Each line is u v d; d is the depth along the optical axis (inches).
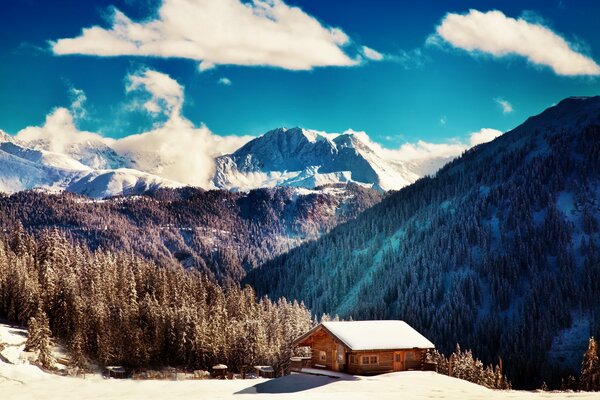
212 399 1855.3
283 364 4746.6
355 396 1849.2
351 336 2527.1
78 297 5147.6
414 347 2508.6
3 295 5398.6
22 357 4259.4
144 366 4793.3
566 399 1707.7
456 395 1894.7
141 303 5442.9
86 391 2082.9
